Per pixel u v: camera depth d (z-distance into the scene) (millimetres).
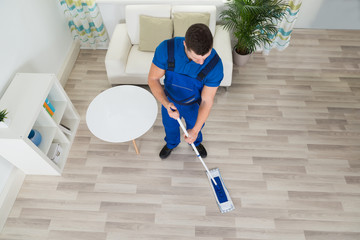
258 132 2736
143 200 2365
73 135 2721
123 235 2203
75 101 3020
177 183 2443
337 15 3615
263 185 2416
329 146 2629
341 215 2256
